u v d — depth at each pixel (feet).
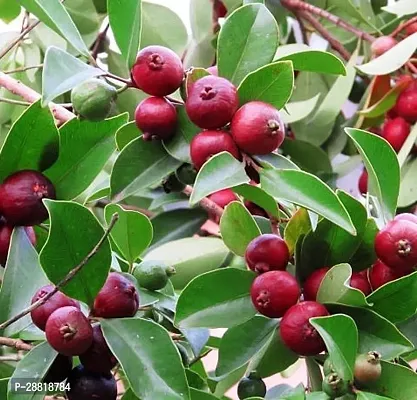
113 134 2.45
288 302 2.30
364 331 2.31
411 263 2.35
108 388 2.30
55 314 2.21
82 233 2.23
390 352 2.28
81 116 2.36
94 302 2.27
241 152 2.31
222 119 2.31
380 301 2.32
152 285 2.54
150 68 2.36
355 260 2.42
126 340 2.24
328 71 2.64
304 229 2.42
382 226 2.45
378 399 2.22
